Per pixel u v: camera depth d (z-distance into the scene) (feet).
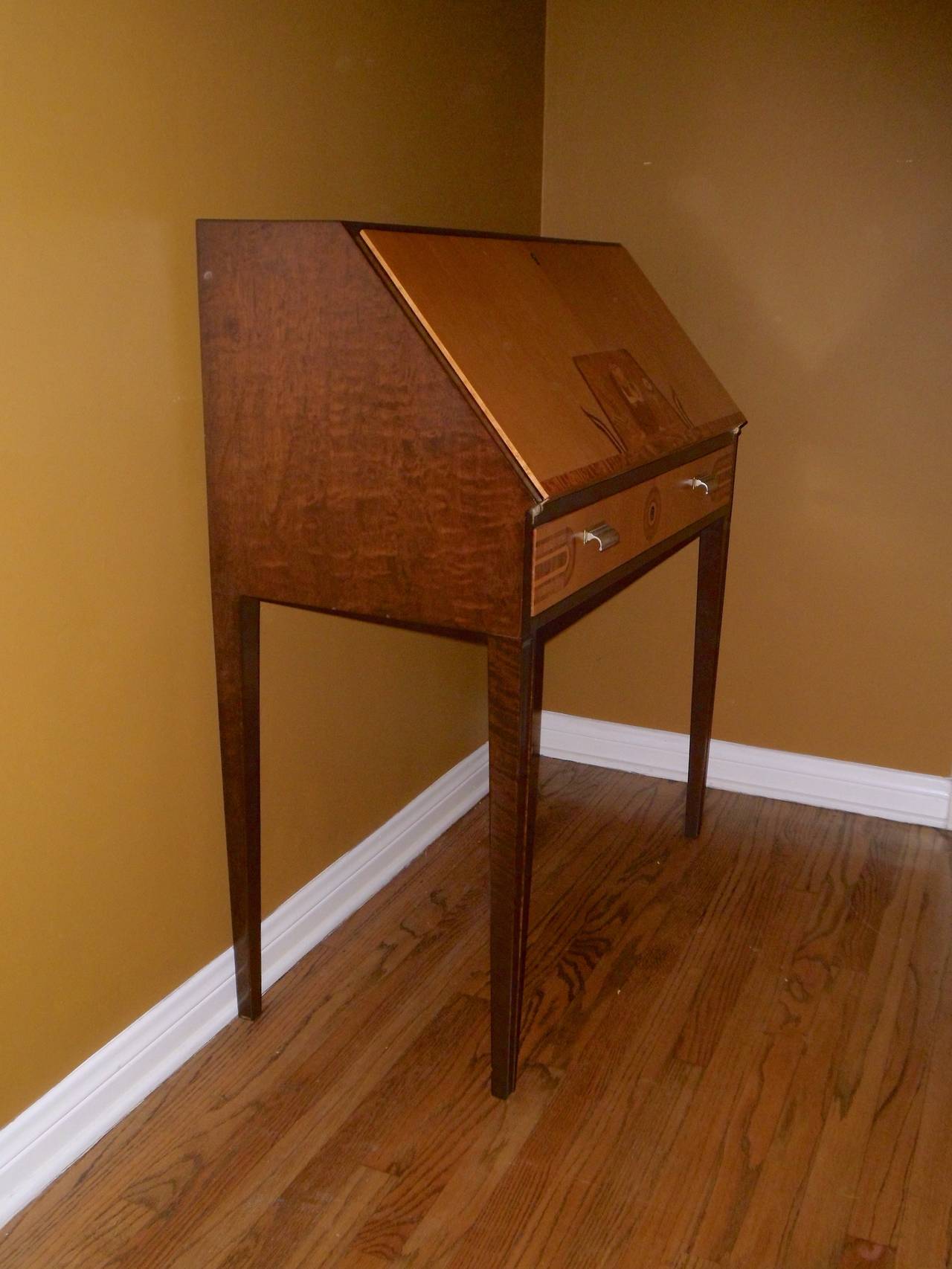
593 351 5.14
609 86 7.15
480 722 7.91
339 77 5.32
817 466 7.20
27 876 4.25
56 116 3.83
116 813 4.65
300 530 4.48
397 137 5.87
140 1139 4.69
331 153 5.35
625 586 8.00
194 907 5.22
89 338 4.12
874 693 7.48
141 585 4.57
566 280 5.45
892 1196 4.42
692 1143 4.69
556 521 4.20
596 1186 4.46
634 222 7.33
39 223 3.84
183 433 4.66
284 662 5.59
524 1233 4.23
